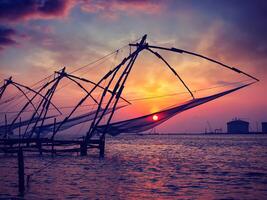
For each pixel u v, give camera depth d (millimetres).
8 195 14148
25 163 29234
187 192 15258
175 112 21484
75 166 26719
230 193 15094
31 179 19078
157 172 22891
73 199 13406
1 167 25547
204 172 23094
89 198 13641
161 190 15680
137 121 23797
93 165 27625
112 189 15789
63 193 14664
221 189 16109
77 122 35312
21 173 15367
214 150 53625
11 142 34156
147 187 16469
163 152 48219
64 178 19562
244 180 19219
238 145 73875
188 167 26516
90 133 28062
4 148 34438
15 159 33781
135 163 29641
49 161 31078
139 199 13609
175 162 30969
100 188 16031
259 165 28250
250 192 15391
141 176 20688
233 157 37750
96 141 34781
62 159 33219
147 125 25000
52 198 13586
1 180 18359
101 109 31016
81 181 18328
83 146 34281
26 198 13555
